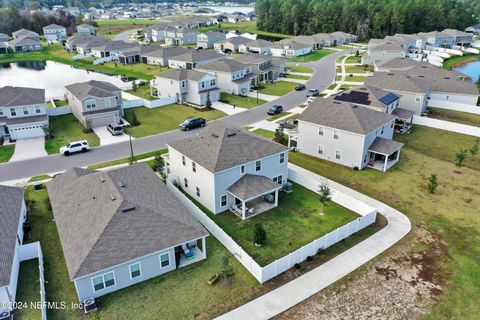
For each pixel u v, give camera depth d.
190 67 87.94
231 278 24.58
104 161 42.97
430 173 39.78
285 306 22.33
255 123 55.31
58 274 24.92
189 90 65.69
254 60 80.19
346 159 41.19
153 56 98.81
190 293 23.31
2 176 39.41
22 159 43.59
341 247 27.75
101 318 21.38
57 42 144.12
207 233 25.88
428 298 23.11
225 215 32.19
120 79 87.94
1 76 93.75
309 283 24.17
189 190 35.50
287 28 157.00
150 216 25.59
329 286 23.95
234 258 26.58
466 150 43.31
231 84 71.25
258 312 21.89
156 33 144.38
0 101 50.06
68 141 49.12
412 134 50.88
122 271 23.16
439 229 29.98
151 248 23.80
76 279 21.36
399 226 30.33
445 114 59.41
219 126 37.03
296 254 25.44
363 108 43.56
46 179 38.66
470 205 33.53
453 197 34.91
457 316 21.81
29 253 26.33
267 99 68.12
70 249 23.75
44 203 33.91
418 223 30.78
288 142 46.09
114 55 110.12
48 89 79.62
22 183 37.81
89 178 30.73
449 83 64.56
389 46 96.00
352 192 35.91
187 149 34.47
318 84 79.19
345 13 146.12
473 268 25.61
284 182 36.72
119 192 27.20
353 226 29.05
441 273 25.17
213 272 25.12
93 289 22.55
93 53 115.56
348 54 115.56
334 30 148.00
